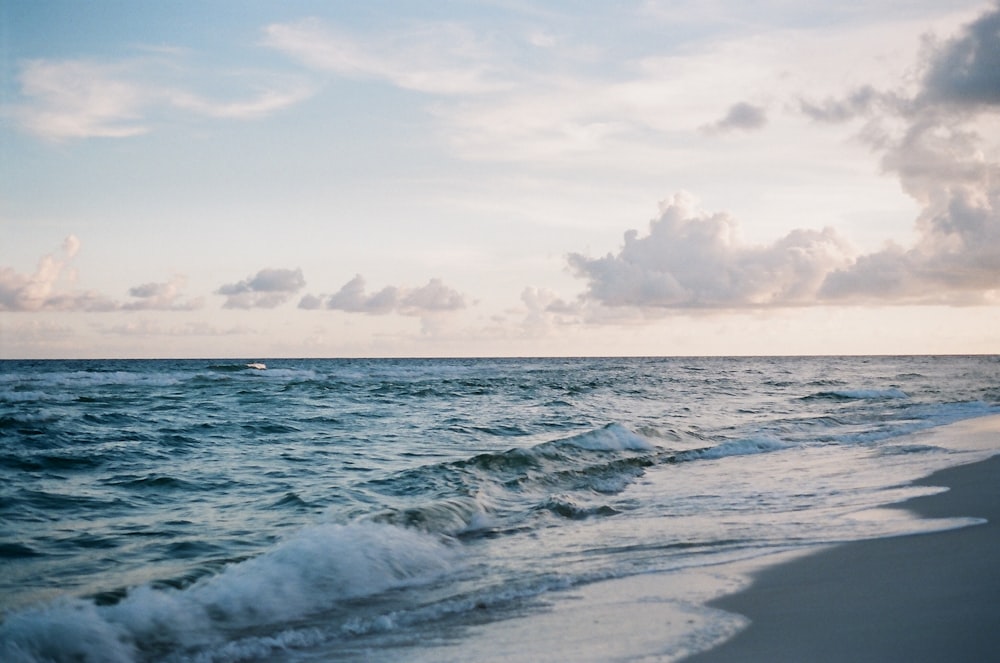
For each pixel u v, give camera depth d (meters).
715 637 4.99
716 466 14.30
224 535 8.66
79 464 13.76
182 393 33.31
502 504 10.78
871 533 7.97
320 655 5.10
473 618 5.79
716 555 7.48
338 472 13.28
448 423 22.09
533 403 30.27
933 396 34.91
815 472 12.96
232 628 5.75
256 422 21.38
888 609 5.30
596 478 12.97
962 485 10.85
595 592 6.36
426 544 8.14
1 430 17.94
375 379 48.78
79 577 6.96
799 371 75.44
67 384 38.47
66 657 5.02
